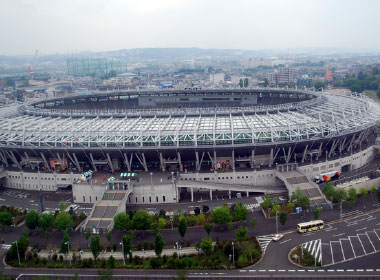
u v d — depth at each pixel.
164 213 165.12
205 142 195.50
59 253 139.25
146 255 136.12
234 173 197.62
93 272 127.06
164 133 198.88
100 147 197.25
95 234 152.88
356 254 130.62
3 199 196.62
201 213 167.75
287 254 132.38
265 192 191.88
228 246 133.75
